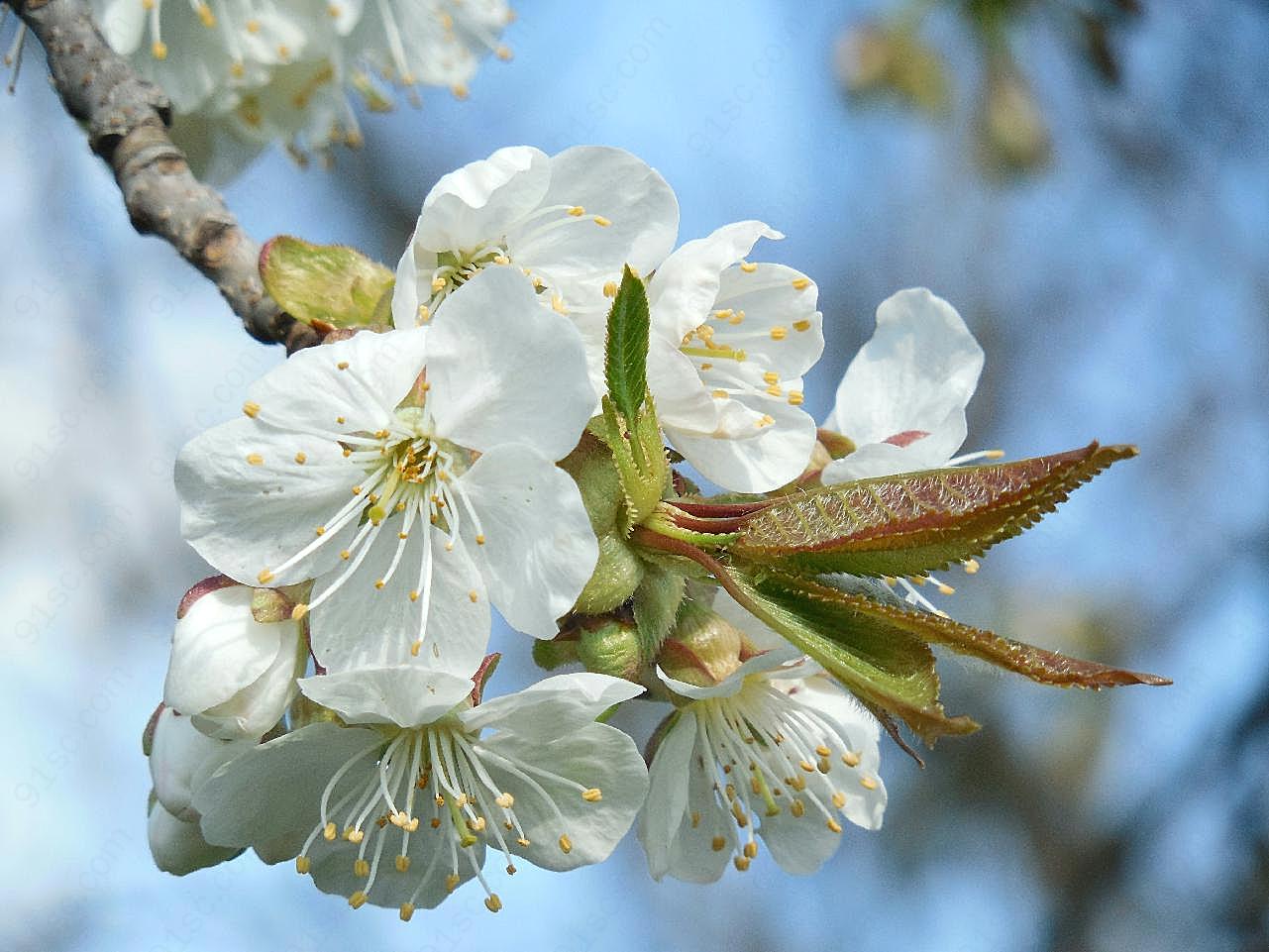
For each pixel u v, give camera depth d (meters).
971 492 0.23
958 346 0.28
